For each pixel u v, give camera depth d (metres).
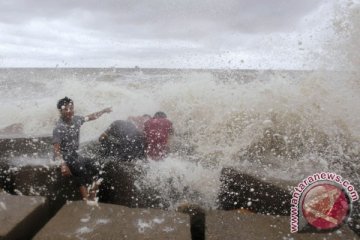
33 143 4.01
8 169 3.46
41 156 3.71
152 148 4.09
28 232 2.19
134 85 8.96
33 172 3.40
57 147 3.52
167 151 4.19
